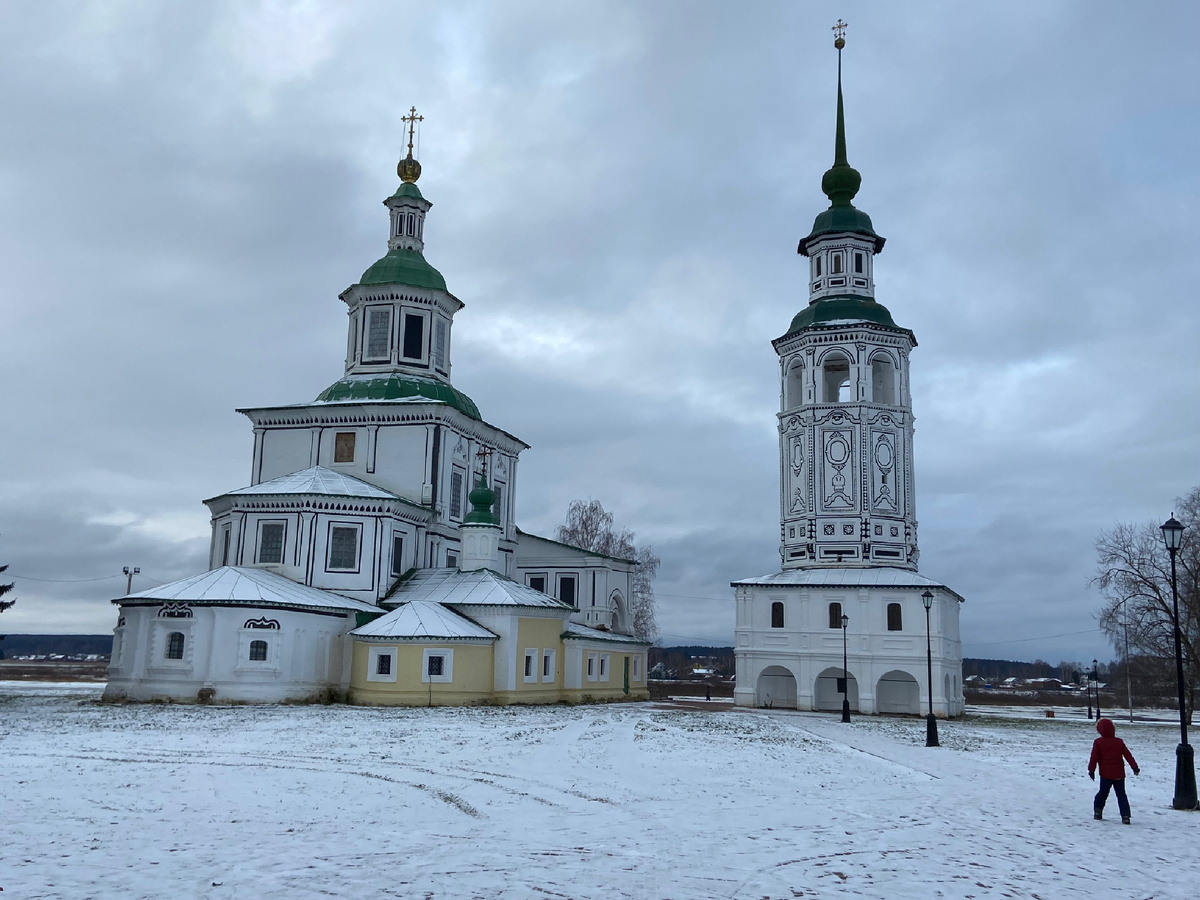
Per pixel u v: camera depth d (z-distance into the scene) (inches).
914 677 2298.2
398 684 2009.1
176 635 1977.1
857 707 2332.7
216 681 1939.0
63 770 959.0
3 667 4940.9
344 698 2081.7
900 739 1594.5
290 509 2262.6
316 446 2573.8
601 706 2210.9
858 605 2363.4
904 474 2544.3
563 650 2348.7
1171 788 1040.8
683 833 675.4
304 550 2239.2
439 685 2030.0
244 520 2279.8
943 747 1477.6
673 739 1398.9
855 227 2684.5
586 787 917.2
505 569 2901.1
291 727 1450.5
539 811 771.4
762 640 2445.9
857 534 2469.2
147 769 979.3
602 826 700.0
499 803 809.5
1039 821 779.4
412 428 2534.5
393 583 2330.2
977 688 5910.4
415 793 858.1
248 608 1963.6
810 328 2596.0
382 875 525.7
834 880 542.6
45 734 1327.5
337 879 514.9
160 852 582.6
